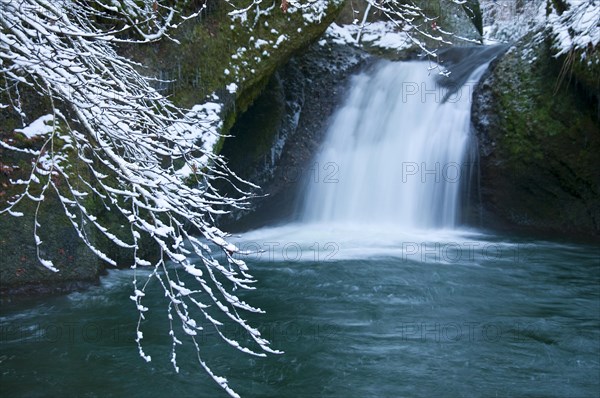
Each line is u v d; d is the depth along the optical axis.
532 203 11.80
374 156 12.64
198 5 8.59
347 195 12.46
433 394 5.25
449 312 7.41
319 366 5.72
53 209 6.96
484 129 11.97
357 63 13.99
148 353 5.81
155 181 3.58
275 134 12.31
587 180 11.19
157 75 8.07
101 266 7.60
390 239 11.08
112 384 5.18
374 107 13.17
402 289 8.23
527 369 5.81
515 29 18.19
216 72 8.63
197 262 9.16
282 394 5.16
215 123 8.46
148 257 8.39
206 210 3.75
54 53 3.81
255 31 9.00
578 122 11.01
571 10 10.98
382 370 5.68
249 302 7.55
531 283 8.71
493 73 12.12
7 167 6.84
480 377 5.61
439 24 15.08
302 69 13.55
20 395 4.93
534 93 11.48
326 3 9.60
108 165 3.68
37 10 3.87
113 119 3.96
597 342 6.52
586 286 8.62
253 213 11.91
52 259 6.96
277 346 6.14
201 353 5.89
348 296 7.89
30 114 7.11
